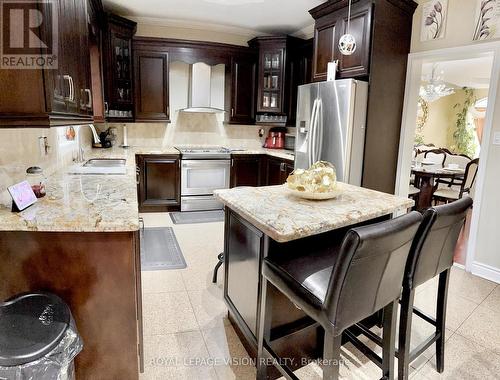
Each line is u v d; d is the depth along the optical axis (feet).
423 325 7.54
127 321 5.08
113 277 4.92
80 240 4.74
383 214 5.82
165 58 15.33
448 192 17.62
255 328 5.96
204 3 13.19
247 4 13.17
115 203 5.58
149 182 15.33
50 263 4.73
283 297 5.82
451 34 10.36
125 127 15.98
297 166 12.85
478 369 6.19
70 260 4.77
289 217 5.17
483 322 7.69
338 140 10.93
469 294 9.00
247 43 17.24
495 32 9.29
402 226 4.11
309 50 15.24
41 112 4.15
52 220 4.56
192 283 9.11
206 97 16.33
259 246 5.64
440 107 28.22
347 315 4.03
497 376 6.03
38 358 3.42
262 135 18.84
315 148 11.86
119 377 5.24
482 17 9.53
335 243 6.15
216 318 7.54
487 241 9.98
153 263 10.28
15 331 3.72
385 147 11.75
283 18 14.62
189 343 6.70
